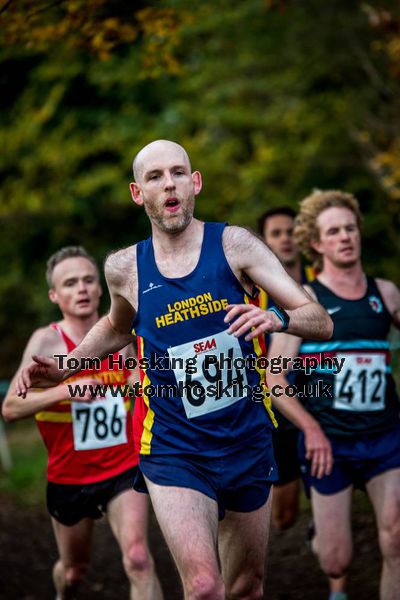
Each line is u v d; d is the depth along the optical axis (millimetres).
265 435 10258
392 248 33406
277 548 18453
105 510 13344
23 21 15891
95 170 39875
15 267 44938
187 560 9258
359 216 14375
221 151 35281
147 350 10109
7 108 42281
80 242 43219
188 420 10023
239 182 35188
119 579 17250
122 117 39344
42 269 44781
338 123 32500
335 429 13266
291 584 16328
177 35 17844
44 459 31297
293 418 13211
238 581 10602
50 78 39250
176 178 9969
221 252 9938
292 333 9438
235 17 32375
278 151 33469
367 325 13508
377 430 13188
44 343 13859
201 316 9867
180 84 36500
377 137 28516
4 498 25562
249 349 10016
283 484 16719
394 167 23750
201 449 10008
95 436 13312
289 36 32031
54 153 39969
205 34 35031
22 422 42312
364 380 13367
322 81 33719
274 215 17641
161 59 18359
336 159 32938
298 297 9719
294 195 34250
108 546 19562
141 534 12594
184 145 35875
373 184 32781
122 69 37219
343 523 13023
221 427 10023
